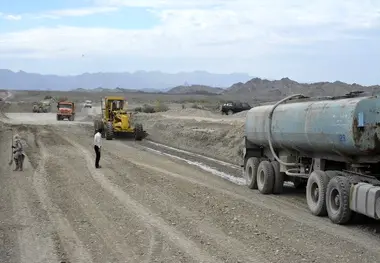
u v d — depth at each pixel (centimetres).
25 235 975
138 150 2847
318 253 845
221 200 1320
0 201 1309
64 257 834
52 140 3247
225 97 16125
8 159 2228
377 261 805
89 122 5528
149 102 11650
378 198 946
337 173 1172
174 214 1153
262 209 1226
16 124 4753
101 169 1942
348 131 1068
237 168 2116
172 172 1917
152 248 880
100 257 834
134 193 1430
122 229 1023
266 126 1512
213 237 952
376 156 1077
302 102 1362
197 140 3153
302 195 1498
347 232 1009
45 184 1580
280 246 888
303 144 1305
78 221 1098
